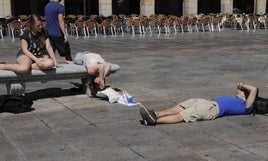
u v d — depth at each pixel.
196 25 27.52
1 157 5.32
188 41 20.73
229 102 6.97
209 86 9.54
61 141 5.89
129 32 26.20
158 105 7.83
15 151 5.53
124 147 5.63
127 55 15.25
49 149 5.58
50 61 7.92
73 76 8.34
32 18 7.92
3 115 7.20
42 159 5.24
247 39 21.89
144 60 13.88
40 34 8.11
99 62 8.34
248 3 38.94
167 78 10.56
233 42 20.23
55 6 10.29
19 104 7.32
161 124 6.60
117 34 25.08
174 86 9.55
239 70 11.80
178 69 11.97
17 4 32.22
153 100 8.22
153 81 10.17
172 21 25.95
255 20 29.36
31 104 7.54
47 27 10.50
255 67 12.37
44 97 8.50
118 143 5.79
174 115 6.66
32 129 6.44
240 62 13.41
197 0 35.25
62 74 8.12
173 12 37.66
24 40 7.95
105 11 29.53
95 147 5.64
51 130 6.38
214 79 10.41
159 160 5.19
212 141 5.84
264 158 5.24
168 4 37.56
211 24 27.97
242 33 26.17
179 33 25.98
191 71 11.63
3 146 5.71
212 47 17.98
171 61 13.62
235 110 7.01
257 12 34.97
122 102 7.92
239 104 7.02
